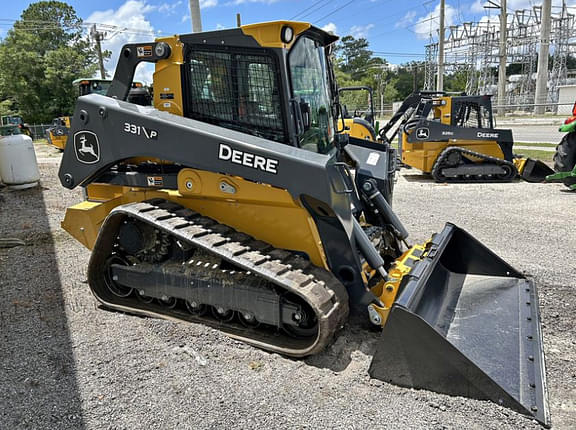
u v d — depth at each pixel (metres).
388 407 2.73
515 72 64.69
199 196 3.71
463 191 9.55
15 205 8.82
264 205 3.49
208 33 3.57
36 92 42.03
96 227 4.22
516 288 3.99
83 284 4.78
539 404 2.63
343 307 3.28
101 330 3.72
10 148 9.96
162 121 3.55
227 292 3.46
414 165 11.27
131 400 2.84
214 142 3.38
